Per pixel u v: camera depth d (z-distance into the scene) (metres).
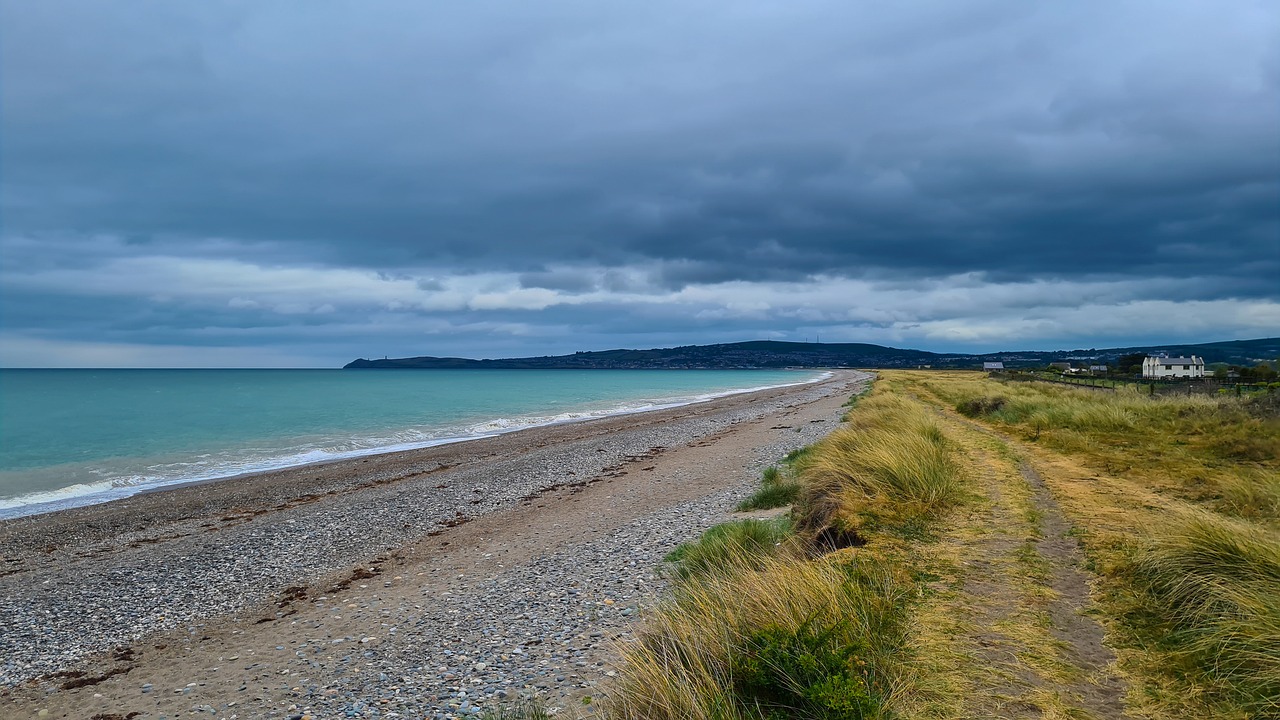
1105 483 11.14
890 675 4.62
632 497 17.31
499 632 8.30
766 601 5.60
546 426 43.09
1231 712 4.00
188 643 9.41
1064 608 5.73
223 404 65.88
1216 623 4.84
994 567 6.82
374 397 79.00
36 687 8.27
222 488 22.81
